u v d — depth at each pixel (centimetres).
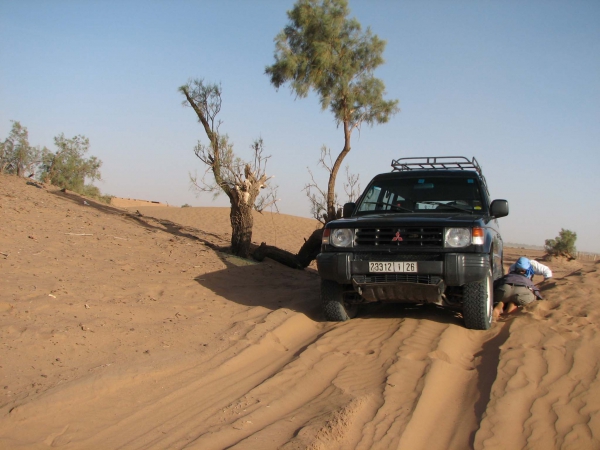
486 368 499
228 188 1161
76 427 367
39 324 529
